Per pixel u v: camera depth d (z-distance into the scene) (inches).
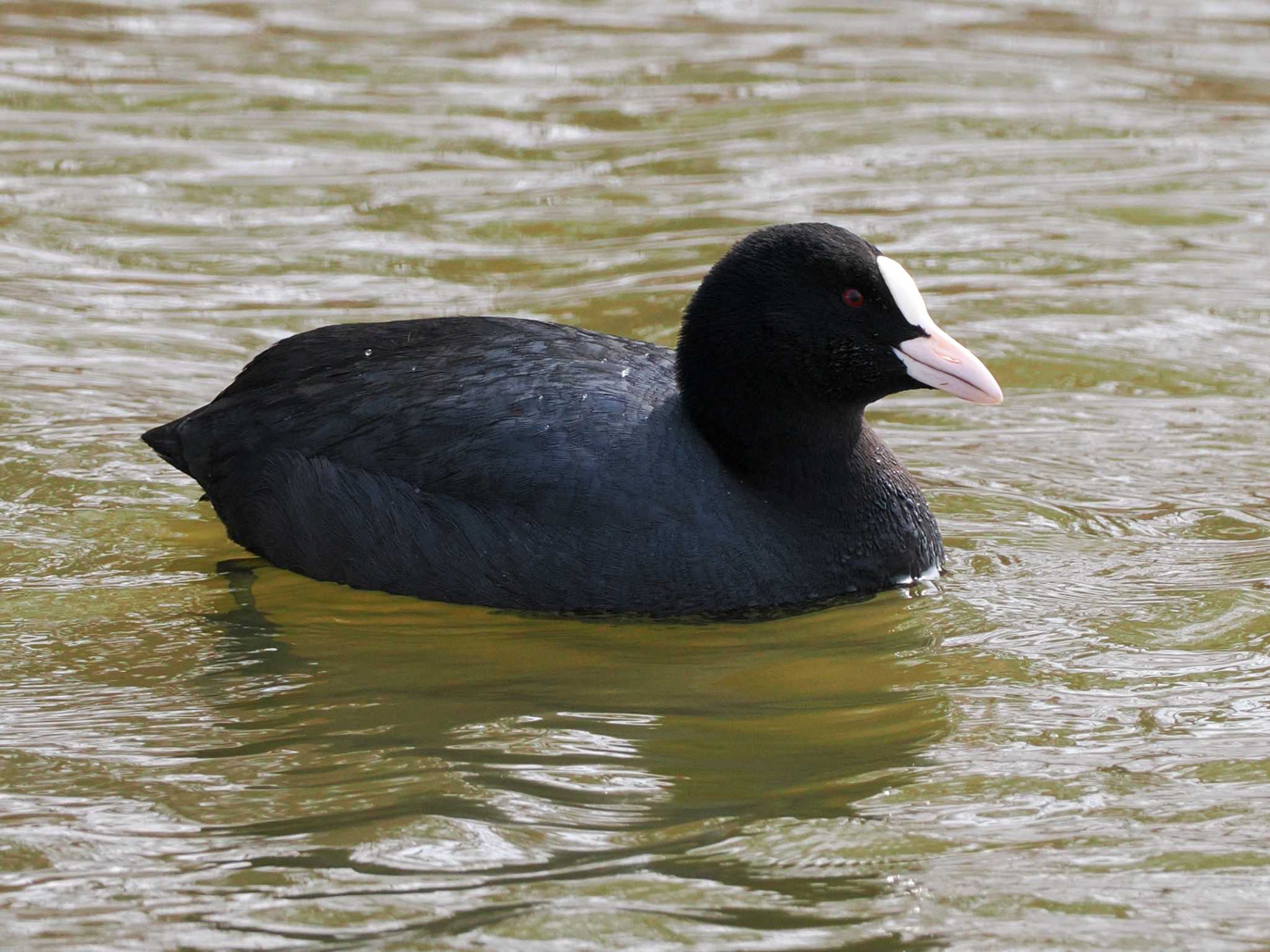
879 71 1023.0
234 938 301.1
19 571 487.8
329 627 454.0
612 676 423.8
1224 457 572.4
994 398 462.6
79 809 351.3
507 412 462.3
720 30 1115.9
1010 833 340.5
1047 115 951.6
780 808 351.3
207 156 869.8
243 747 381.7
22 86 960.3
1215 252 768.9
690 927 305.3
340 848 333.4
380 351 491.8
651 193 834.2
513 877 322.0
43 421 592.7
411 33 1096.8
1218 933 304.7
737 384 467.5
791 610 464.4
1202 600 463.8
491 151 888.3
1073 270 749.9
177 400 615.2
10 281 719.7
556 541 450.3
